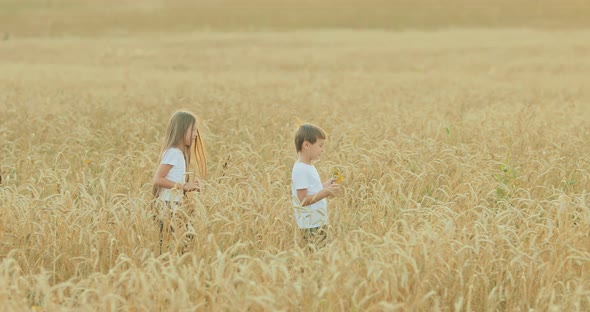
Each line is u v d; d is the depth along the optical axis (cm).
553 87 2378
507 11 7431
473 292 580
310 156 711
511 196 842
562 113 1590
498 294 585
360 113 1576
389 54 4225
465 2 8012
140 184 903
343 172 912
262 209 718
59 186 873
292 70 3309
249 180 809
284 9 7956
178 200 695
